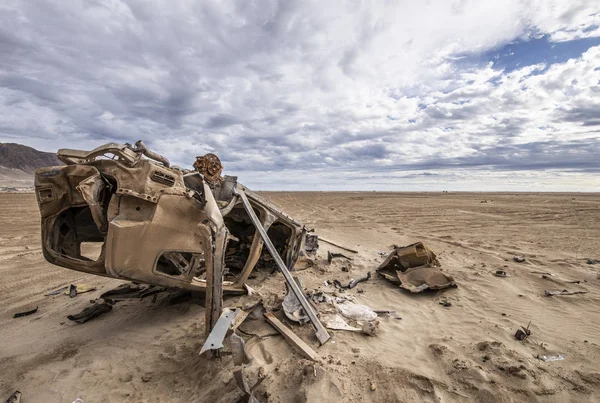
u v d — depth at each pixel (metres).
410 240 12.05
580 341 4.19
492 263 8.25
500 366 3.47
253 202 5.97
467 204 30.33
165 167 4.11
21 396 3.16
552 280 6.76
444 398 3.03
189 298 5.54
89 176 3.78
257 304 4.68
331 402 2.90
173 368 3.61
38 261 8.66
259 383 3.15
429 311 5.29
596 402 2.97
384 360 3.63
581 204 28.86
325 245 10.82
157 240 3.71
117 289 5.57
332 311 4.98
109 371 3.56
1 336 4.45
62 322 4.89
